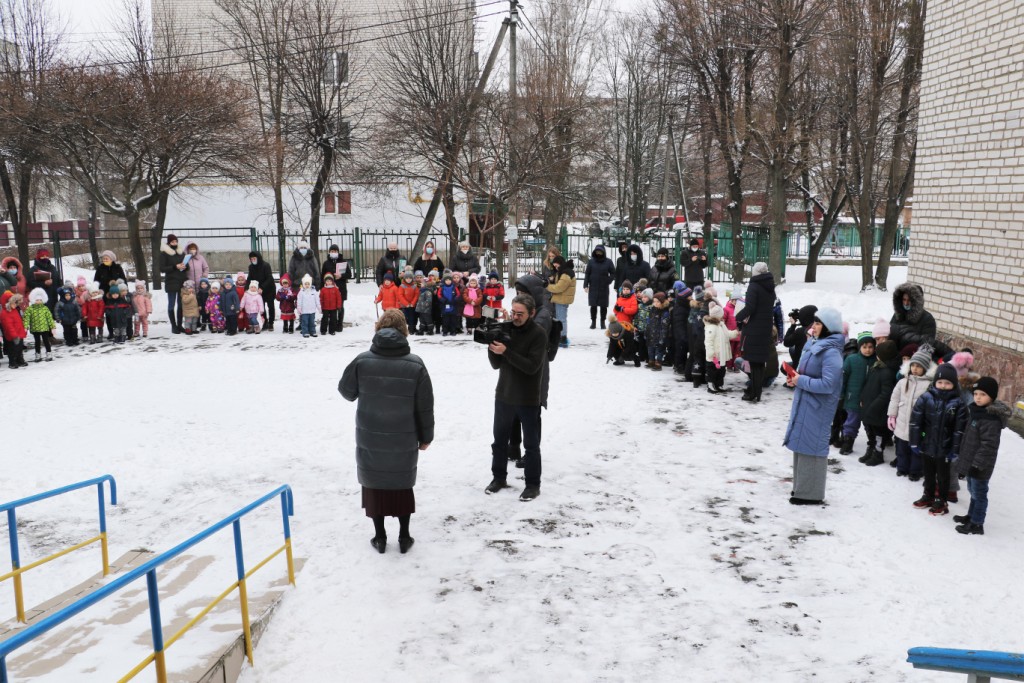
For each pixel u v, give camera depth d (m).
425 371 5.97
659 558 6.10
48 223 41.31
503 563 6.00
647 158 50.16
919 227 11.98
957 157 10.99
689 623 5.14
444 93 25.06
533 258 29.70
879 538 6.45
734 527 6.70
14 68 21.98
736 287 15.24
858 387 8.61
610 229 37.66
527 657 4.77
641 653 4.79
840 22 22.20
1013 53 9.79
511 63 24.25
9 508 5.36
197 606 5.21
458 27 25.41
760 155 25.52
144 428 10.41
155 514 7.36
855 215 28.12
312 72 25.70
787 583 5.69
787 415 10.52
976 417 6.51
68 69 21.33
